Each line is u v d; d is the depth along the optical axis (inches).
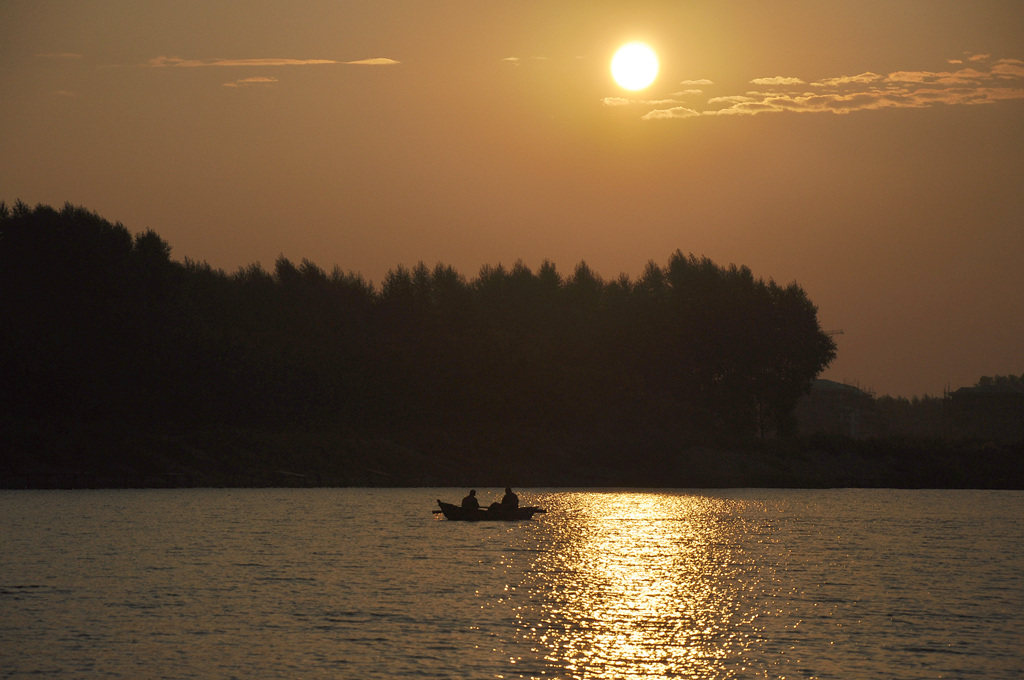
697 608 2655.0
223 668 2027.6
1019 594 2901.1
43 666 2034.9
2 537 3961.6
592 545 4018.2
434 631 2348.7
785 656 2160.4
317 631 2342.5
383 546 3892.7
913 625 2461.9
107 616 2485.2
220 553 3617.1
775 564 3506.4
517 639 2279.8
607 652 2177.7
